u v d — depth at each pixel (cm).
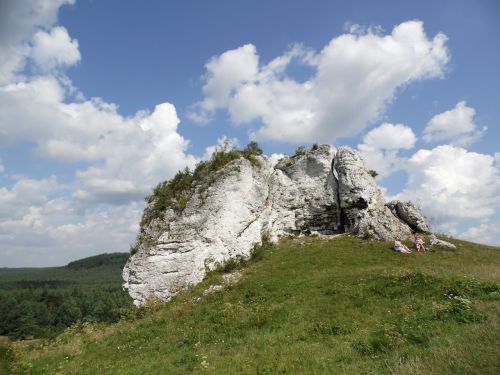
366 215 4059
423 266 2852
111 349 2038
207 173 3809
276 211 4400
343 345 1420
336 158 4541
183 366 1466
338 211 4416
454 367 1012
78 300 11131
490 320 1366
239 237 3681
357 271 2653
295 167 4641
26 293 11988
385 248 3425
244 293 2592
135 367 1564
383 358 1214
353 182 4250
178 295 3042
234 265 3412
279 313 2017
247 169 3962
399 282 2144
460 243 3697
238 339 1736
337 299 2088
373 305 1897
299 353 1396
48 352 2222
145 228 3575
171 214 3566
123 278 3444
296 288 2462
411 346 1259
